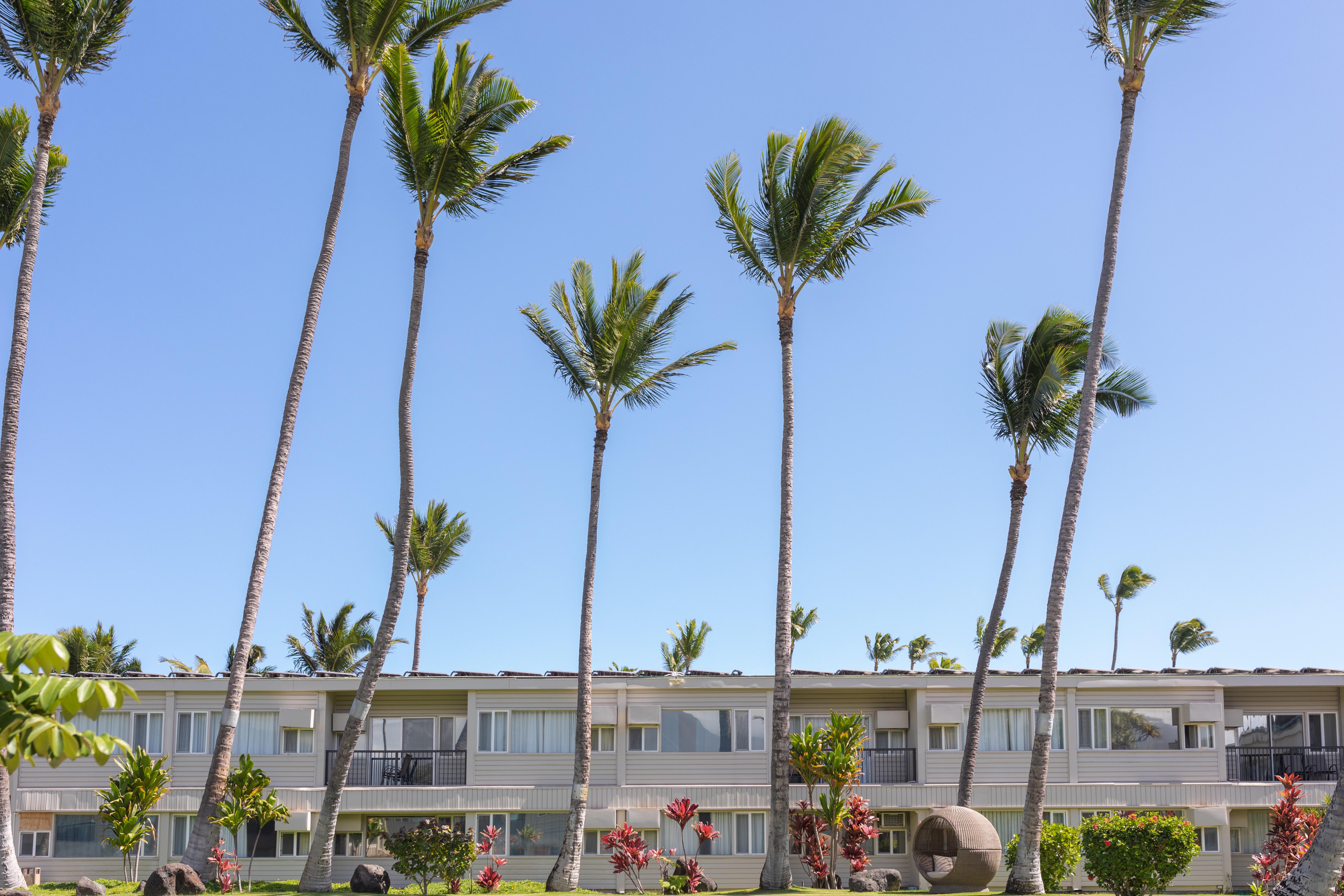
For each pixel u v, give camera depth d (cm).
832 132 2589
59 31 2280
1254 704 3300
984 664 2936
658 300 2784
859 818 2786
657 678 3178
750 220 2716
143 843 2909
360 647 5400
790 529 2603
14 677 675
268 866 2978
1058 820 3067
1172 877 2131
